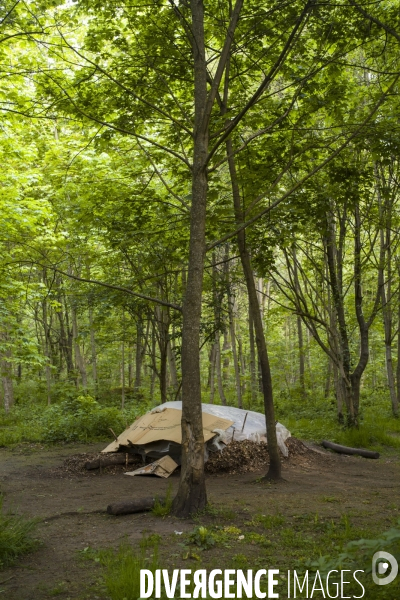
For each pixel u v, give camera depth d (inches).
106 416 608.1
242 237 378.6
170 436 420.5
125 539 233.6
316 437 572.1
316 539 230.5
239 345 1038.4
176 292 558.3
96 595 175.5
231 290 573.6
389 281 699.4
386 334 728.3
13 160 610.2
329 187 375.9
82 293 479.5
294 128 346.6
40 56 408.8
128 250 501.7
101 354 1090.7
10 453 518.9
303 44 339.9
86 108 349.4
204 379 1197.1
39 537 244.5
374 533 229.9
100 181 445.1
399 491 337.4
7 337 759.7
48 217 577.9
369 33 316.8
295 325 1508.4
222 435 426.0
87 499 332.2
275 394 1019.3
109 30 337.4
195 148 296.2
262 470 417.1
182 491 271.3
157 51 349.4
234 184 376.5
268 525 249.6
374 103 393.4
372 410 792.3
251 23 324.8
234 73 381.7
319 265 655.8
